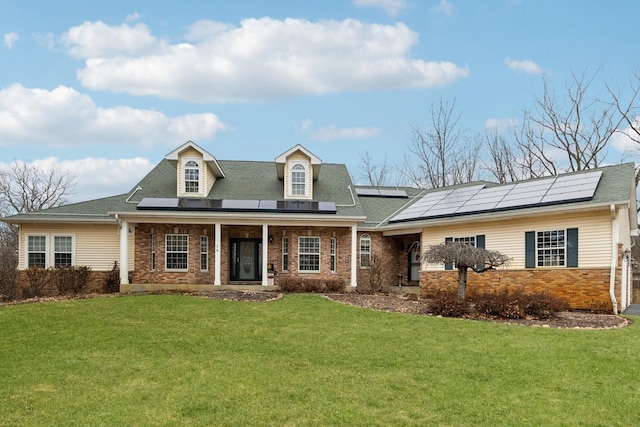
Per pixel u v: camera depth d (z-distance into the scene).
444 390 6.79
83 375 7.57
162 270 20.88
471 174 37.47
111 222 20.98
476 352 8.85
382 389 6.83
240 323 11.82
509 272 17.41
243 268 22.59
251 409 6.05
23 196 37.28
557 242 16.22
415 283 22.91
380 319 12.33
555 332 10.52
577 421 5.73
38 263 20.97
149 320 12.19
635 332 10.62
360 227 22.23
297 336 10.35
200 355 8.79
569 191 16.52
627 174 16.17
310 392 6.70
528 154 34.53
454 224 19.50
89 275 20.47
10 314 12.99
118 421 5.69
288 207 21.17
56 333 10.71
